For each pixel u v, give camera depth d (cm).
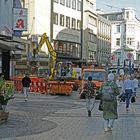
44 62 5953
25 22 3709
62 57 7062
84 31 8188
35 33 6119
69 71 5050
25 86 2919
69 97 3538
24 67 5462
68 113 2112
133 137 1337
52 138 1266
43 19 6400
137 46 12712
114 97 1472
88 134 1380
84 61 7825
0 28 3503
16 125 1541
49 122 1684
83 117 1934
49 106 2527
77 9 7812
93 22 9044
